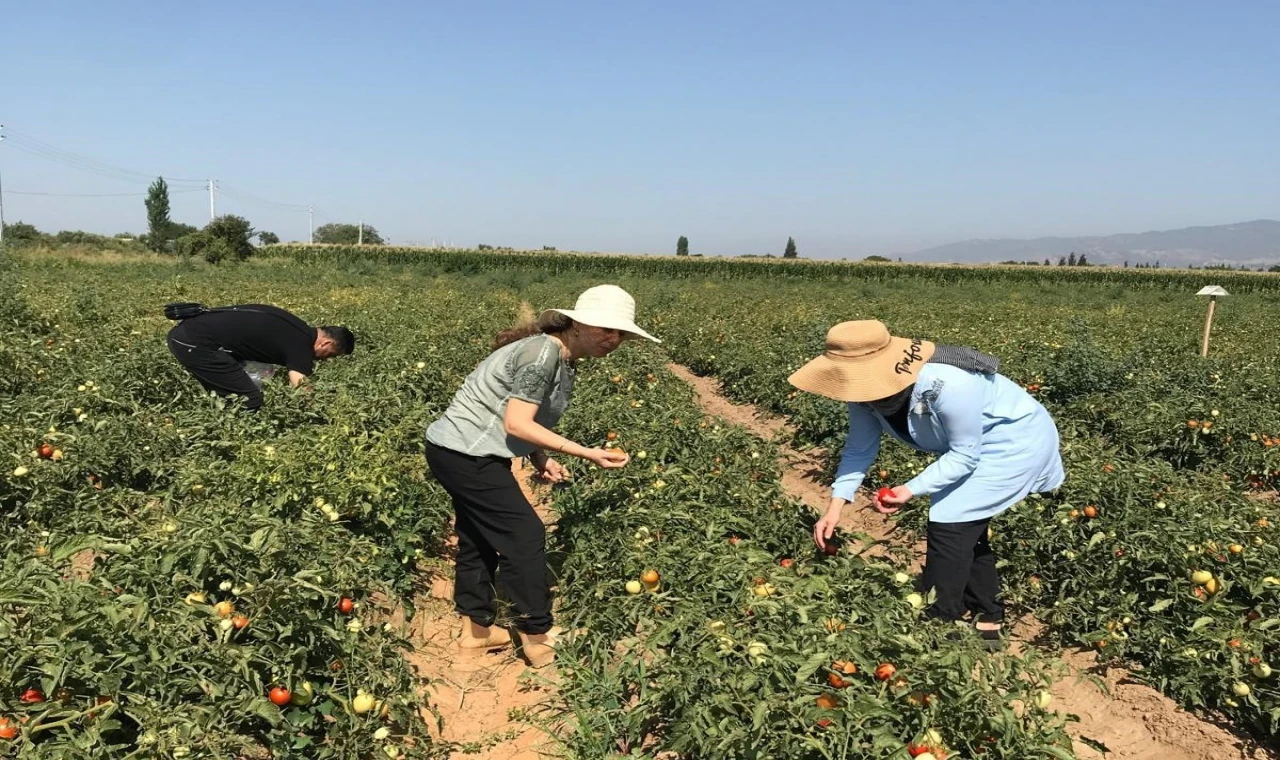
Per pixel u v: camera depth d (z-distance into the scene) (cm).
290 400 629
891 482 635
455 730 356
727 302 2389
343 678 333
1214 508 500
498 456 369
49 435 502
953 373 352
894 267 5347
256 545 353
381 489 479
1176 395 830
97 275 2619
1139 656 411
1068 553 459
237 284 2467
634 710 310
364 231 11106
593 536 459
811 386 360
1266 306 3019
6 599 275
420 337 1150
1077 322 1308
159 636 287
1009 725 268
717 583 370
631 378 1000
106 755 251
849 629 314
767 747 262
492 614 413
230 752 285
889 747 258
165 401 678
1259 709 339
